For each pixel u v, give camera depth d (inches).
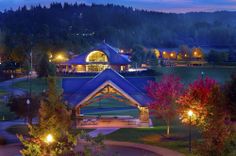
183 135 2012.8
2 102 3361.2
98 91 2470.5
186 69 6884.8
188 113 1743.4
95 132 2175.2
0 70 6008.9
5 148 1823.3
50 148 903.7
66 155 876.6
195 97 1761.8
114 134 2121.1
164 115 2048.5
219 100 1304.1
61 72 5703.7
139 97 2445.9
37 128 979.3
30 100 2283.5
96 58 5964.6
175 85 2078.0
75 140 900.0
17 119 2657.5
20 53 6599.4
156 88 2123.5
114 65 5880.9
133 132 2167.8
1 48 7554.1
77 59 6028.5
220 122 1074.7
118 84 2500.0
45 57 5477.4
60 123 1047.6
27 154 929.5
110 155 1600.6
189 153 1652.3
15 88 4498.0
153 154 1718.8
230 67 7362.2
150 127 2301.9
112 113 2947.8
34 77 5423.2
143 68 6919.3
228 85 1957.4
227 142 1021.8
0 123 2470.5
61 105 1288.1
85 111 3024.1
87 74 5580.7
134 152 1755.7
